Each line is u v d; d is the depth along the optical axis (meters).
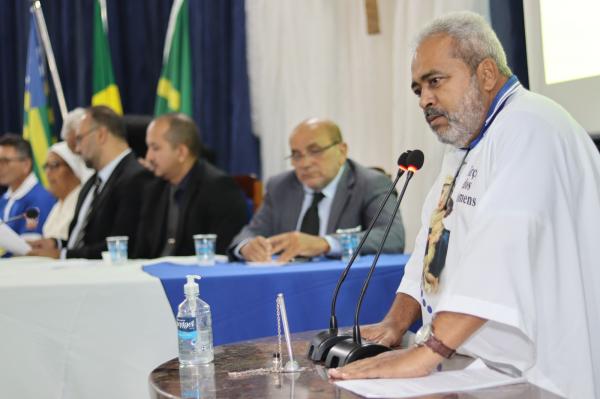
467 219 1.90
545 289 1.70
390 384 1.52
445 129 1.99
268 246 3.34
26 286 2.68
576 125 1.91
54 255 4.02
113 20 6.11
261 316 2.81
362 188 3.68
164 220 4.32
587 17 3.10
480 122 1.96
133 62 6.17
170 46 5.98
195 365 1.75
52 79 6.17
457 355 1.83
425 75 1.97
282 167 5.68
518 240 1.62
